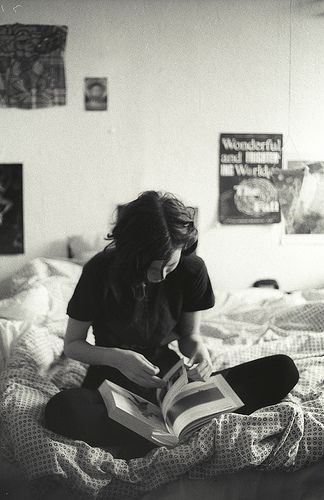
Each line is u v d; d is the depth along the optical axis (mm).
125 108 3236
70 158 3229
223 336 2562
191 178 3314
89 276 1733
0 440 1634
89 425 1581
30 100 3170
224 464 1573
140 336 1795
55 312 2666
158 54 3225
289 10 3283
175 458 1545
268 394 1715
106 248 1748
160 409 1673
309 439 1632
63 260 3121
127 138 3252
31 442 1547
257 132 3330
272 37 3289
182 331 1916
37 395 1720
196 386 1719
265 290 3078
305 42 3314
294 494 1513
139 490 1544
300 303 2930
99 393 1659
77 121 3213
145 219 1549
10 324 2305
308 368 2064
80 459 1541
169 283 1787
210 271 3373
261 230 3383
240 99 3303
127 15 3184
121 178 3270
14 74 3146
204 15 3230
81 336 1782
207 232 3348
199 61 3256
